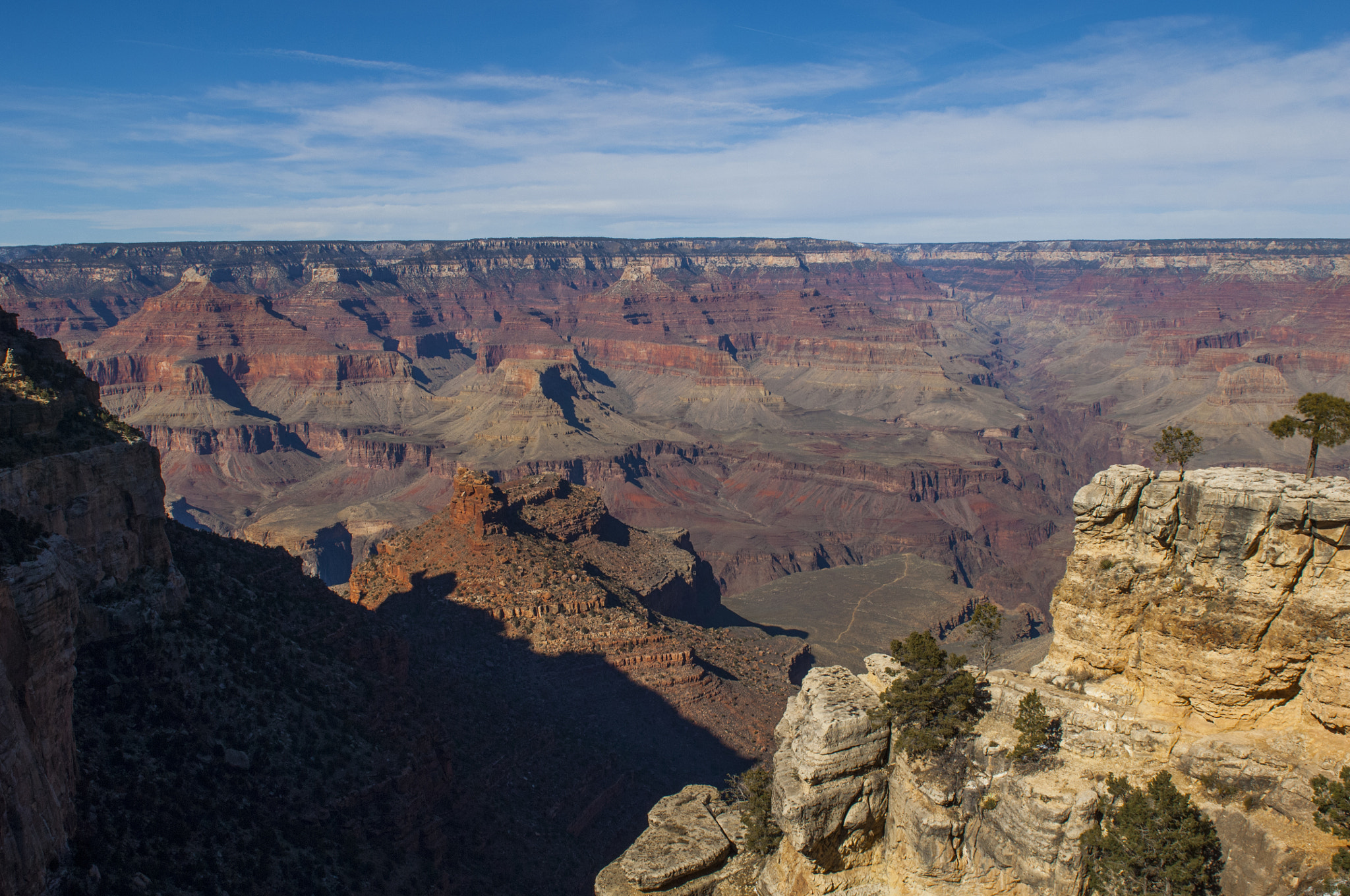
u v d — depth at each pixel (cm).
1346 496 4034
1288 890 3978
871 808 4872
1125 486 4694
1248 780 4206
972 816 4631
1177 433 4797
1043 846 4353
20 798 4081
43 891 4169
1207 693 4409
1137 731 4506
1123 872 4238
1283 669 4250
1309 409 4753
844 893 4844
